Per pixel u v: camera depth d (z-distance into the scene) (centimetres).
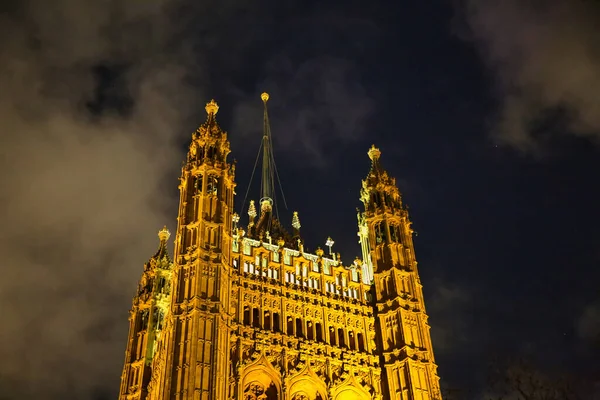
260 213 6512
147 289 6109
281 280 5162
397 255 5681
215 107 6178
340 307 5284
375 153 6669
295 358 4809
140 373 5528
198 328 4409
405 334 5125
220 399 4241
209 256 4841
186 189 5381
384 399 4925
